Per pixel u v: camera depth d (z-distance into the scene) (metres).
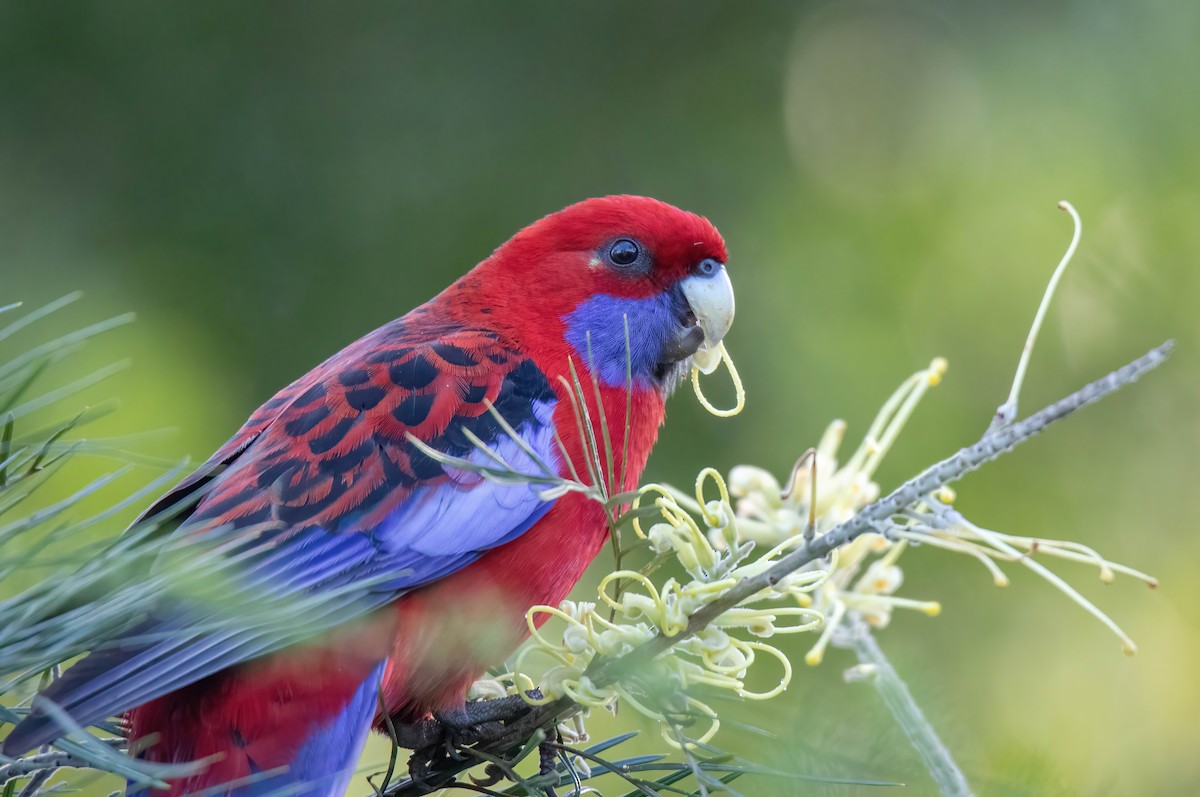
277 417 6.96
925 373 6.35
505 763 5.77
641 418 8.11
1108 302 10.97
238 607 5.23
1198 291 10.85
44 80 11.00
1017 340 10.96
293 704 6.07
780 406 10.61
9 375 4.22
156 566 4.62
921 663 5.62
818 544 5.12
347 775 6.10
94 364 9.94
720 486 5.49
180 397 10.02
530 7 11.59
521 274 8.12
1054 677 10.40
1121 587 10.59
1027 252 11.08
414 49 11.43
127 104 11.04
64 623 4.18
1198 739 10.21
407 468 6.76
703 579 5.47
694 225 8.20
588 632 5.49
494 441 7.04
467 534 6.75
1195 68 11.02
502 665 7.24
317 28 11.38
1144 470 10.76
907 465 10.49
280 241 11.07
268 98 11.22
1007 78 11.62
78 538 5.13
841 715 5.19
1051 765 5.12
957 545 5.32
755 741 5.66
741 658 5.49
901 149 11.77
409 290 11.12
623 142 11.53
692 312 8.17
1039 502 10.69
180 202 11.04
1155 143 11.05
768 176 11.52
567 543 7.16
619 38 11.68
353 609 6.37
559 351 7.89
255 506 6.49
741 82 11.76
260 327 10.87
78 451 4.46
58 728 4.45
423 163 11.30
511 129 11.45
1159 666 10.42
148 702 5.81
